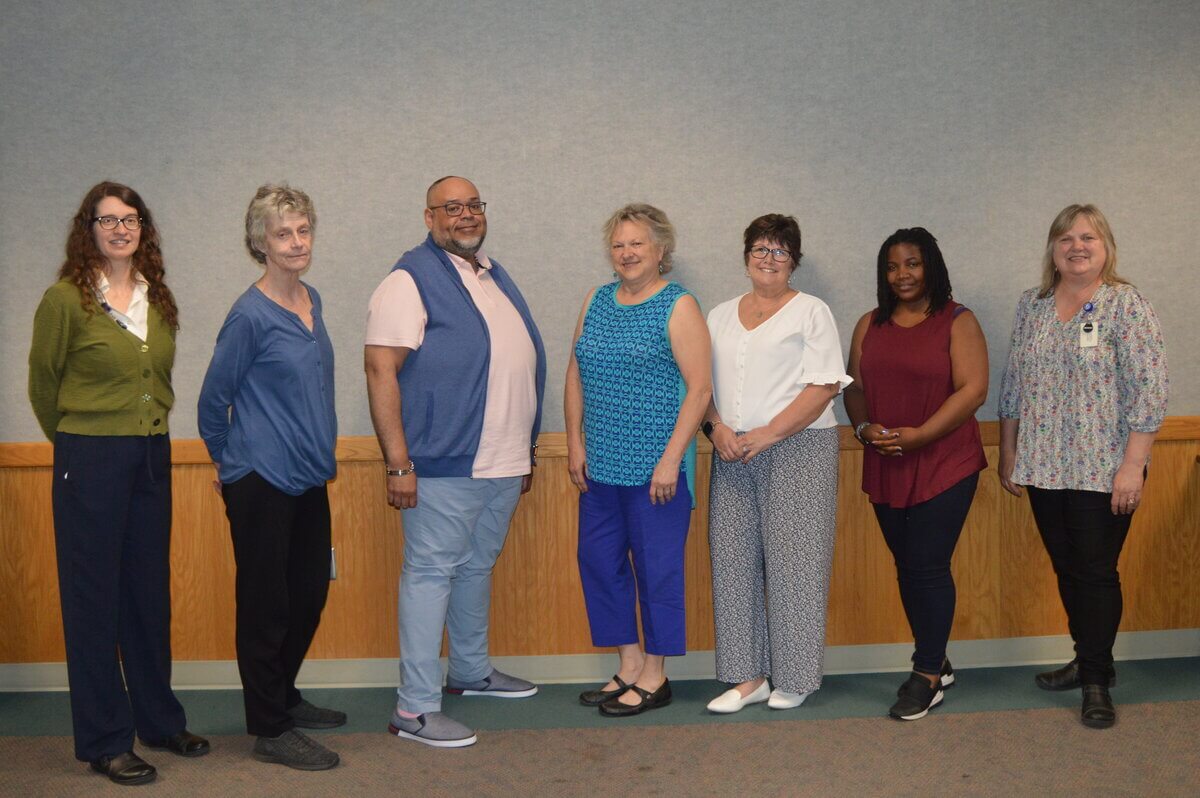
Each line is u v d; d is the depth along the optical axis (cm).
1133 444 283
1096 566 290
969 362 295
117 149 324
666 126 330
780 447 293
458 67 326
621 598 308
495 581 337
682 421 286
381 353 275
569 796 246
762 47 329
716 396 301
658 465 287
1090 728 283
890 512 307
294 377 262
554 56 327
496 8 325
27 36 321
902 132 333
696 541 336
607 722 296
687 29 328
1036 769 256
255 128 326
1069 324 291
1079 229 285
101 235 251
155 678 274
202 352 330
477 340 283
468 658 318
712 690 325
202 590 333
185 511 331
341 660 335
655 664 307
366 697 323
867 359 308
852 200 334
